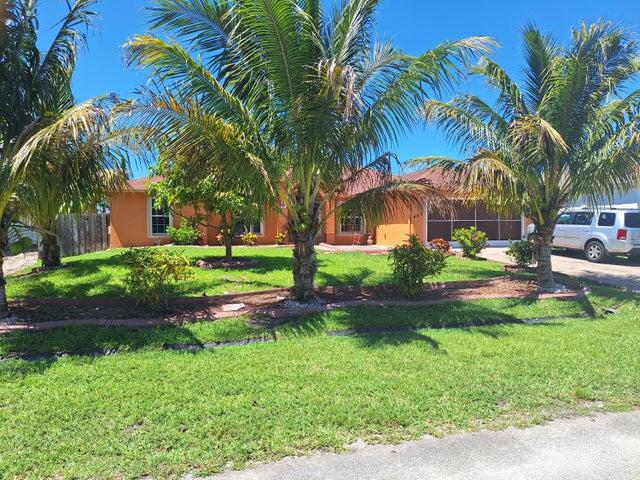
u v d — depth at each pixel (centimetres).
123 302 796
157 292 737
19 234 773
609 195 936
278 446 342
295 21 665
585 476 309
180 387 451
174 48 609
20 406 407
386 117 741
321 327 686
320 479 302
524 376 489
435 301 837
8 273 1241
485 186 871
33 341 592
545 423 386
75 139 579
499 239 2119
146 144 642
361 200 798
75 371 495
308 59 695
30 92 691
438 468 317
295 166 762
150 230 1977
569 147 940
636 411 410
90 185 754
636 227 1486
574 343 617
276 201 761
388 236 2100
